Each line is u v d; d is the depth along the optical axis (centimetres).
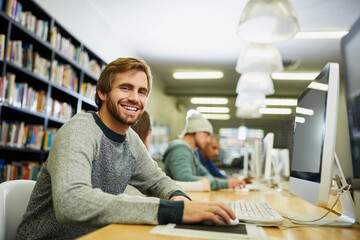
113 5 409
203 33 483
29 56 272
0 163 249
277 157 346
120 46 521
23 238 91
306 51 534
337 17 406
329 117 87
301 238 73
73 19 362
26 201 104
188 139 270
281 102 931
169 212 73
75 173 76
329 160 85
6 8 240
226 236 65
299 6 381
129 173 112
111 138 101
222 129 1291
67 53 338
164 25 462
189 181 209
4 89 244
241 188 221
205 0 379
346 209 100
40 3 295
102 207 70
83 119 95
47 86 304
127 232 64
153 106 710
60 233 92
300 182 108
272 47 365
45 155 306
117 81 102
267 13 181
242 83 501
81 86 372
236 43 516
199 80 765
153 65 660
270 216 90
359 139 102
